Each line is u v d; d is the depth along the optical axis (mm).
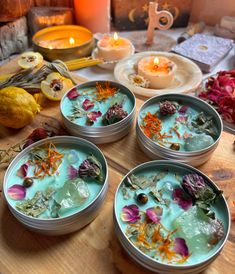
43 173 180
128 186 171
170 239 149
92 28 349
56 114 232
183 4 357
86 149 191
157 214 158
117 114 204
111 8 375
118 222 150
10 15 310
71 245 159
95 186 173
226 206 156
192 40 324
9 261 153
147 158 199
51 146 192
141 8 354
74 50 297
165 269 136
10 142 212
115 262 152
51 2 347
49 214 160
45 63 260
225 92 254
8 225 167
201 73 282
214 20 379
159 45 340
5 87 234
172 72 271
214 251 145
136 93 260
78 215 154
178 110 215
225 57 323
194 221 153
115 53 301
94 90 232
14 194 168
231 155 200
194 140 191
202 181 166
